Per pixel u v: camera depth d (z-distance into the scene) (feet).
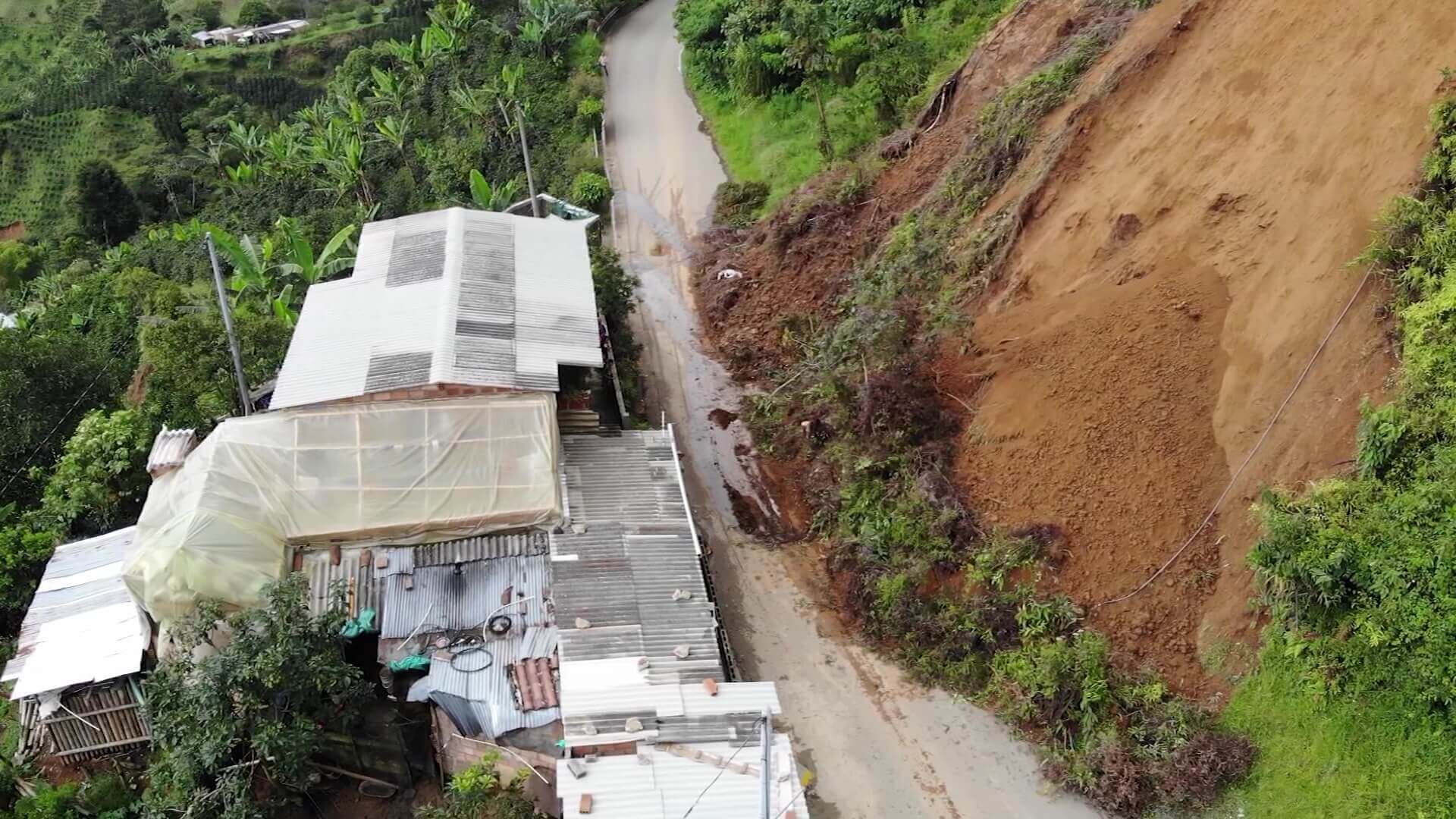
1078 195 67.10
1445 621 40.81
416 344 60.18
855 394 66.85
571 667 47.34
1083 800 47.01
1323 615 44.62
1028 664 51.03
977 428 61.82
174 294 95.86
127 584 49.93
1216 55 64.13
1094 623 51.72
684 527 55.72
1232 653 47.73
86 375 79.05
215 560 49.88
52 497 66.85
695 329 84.43
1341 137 54.80
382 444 54.60
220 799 43.88
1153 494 52.95
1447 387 44.57
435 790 50.11
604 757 43.34
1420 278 47.73
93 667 50.96
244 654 44.42
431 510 53.47
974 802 47.60
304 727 44.86
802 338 77.97
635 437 61.21
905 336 66.80
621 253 94.48
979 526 57.52
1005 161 74.02
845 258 82.84
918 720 51.67
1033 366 61.21
